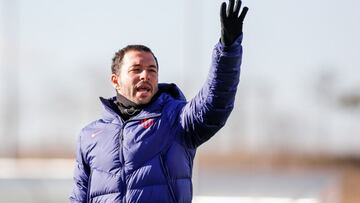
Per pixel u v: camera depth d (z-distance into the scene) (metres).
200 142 15.70
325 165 128.50
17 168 46.69
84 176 16.20
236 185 39.97
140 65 15.73
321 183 40.25
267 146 133.12
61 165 49.72
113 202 15.29
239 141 136.88
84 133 16.14
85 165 16.12
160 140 15.41
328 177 41.84
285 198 38.69
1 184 39.62
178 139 15.56
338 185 42.38
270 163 122.62
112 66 16.25
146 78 15.62
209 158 108.69
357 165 130.62
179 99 16.30
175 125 15.56
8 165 56.84
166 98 15.89
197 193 39.88
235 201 38.53
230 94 15.08
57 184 39.56
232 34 14.80
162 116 15.58
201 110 15.21
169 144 15.45
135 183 15.21
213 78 14.98
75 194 16.30
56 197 39.38
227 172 43.91
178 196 15.41
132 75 15.68
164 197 15.23
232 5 14.72
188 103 15.59
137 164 15.29
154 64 15.85
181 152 15.56
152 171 15.23
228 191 39.47
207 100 15.09
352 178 96.50
